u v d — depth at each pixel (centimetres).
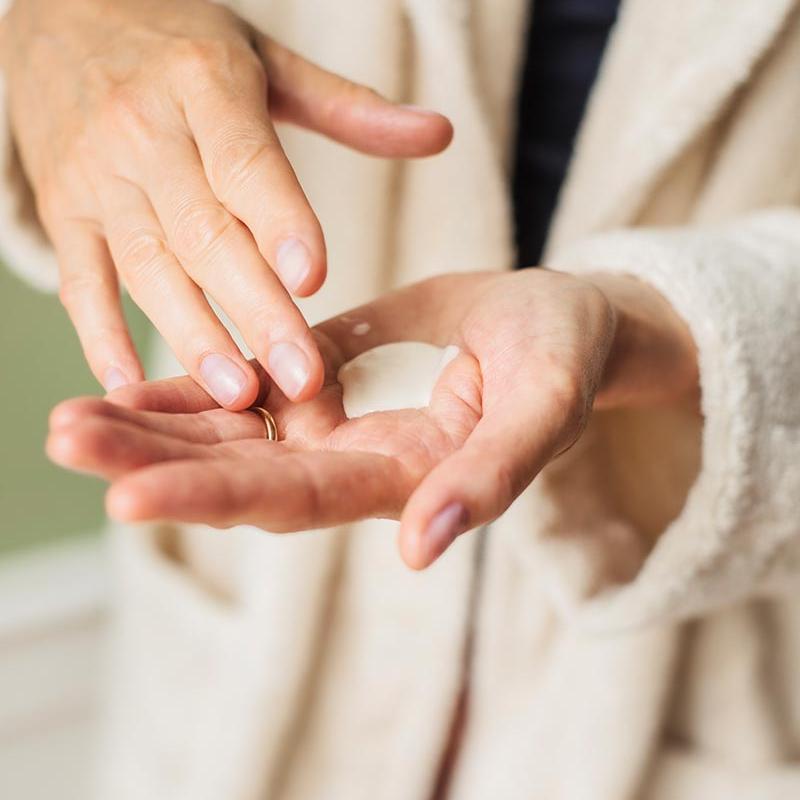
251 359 47
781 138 60
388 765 68
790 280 52
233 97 48
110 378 50
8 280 82
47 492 93
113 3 54
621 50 60
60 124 52
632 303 51
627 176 60
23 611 94
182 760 72
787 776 65
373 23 60
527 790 66
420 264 63
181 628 70
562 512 58
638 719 63
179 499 37
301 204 45
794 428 51
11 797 103
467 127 59
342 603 67
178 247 46
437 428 43
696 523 52
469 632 68
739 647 65
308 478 39
